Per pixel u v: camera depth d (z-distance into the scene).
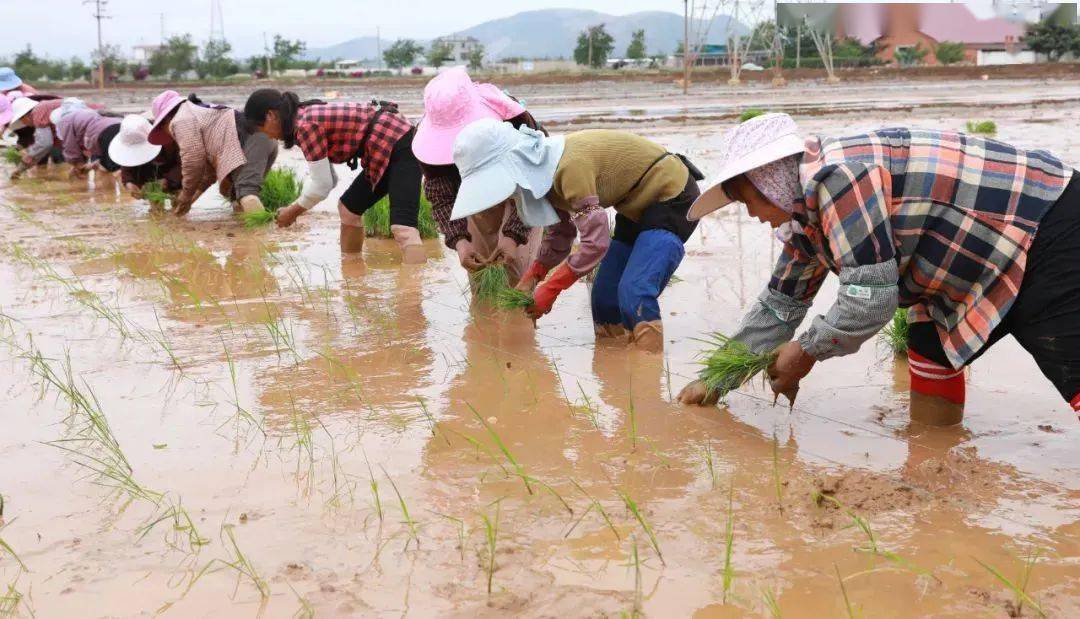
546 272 5.25
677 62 97.50
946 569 2.66
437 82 5.79
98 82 79.12
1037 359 3.26
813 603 2.51
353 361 4.84
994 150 3.23
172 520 3.10
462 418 4.00
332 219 9.53
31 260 7.47
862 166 3.20
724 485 3.27
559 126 20.11
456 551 2.85
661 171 4.82
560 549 2.84
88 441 3.82
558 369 4.66
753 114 18.27
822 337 3.46
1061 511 3.00
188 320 5.68
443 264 7.20
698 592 2.58
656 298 4.91
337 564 2.79
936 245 3.24
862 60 74.00
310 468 3.49
